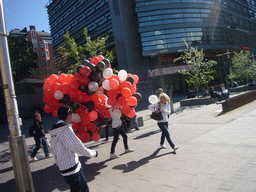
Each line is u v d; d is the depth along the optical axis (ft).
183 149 15.92
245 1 159.53
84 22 125.90
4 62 9.90
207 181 10.01
